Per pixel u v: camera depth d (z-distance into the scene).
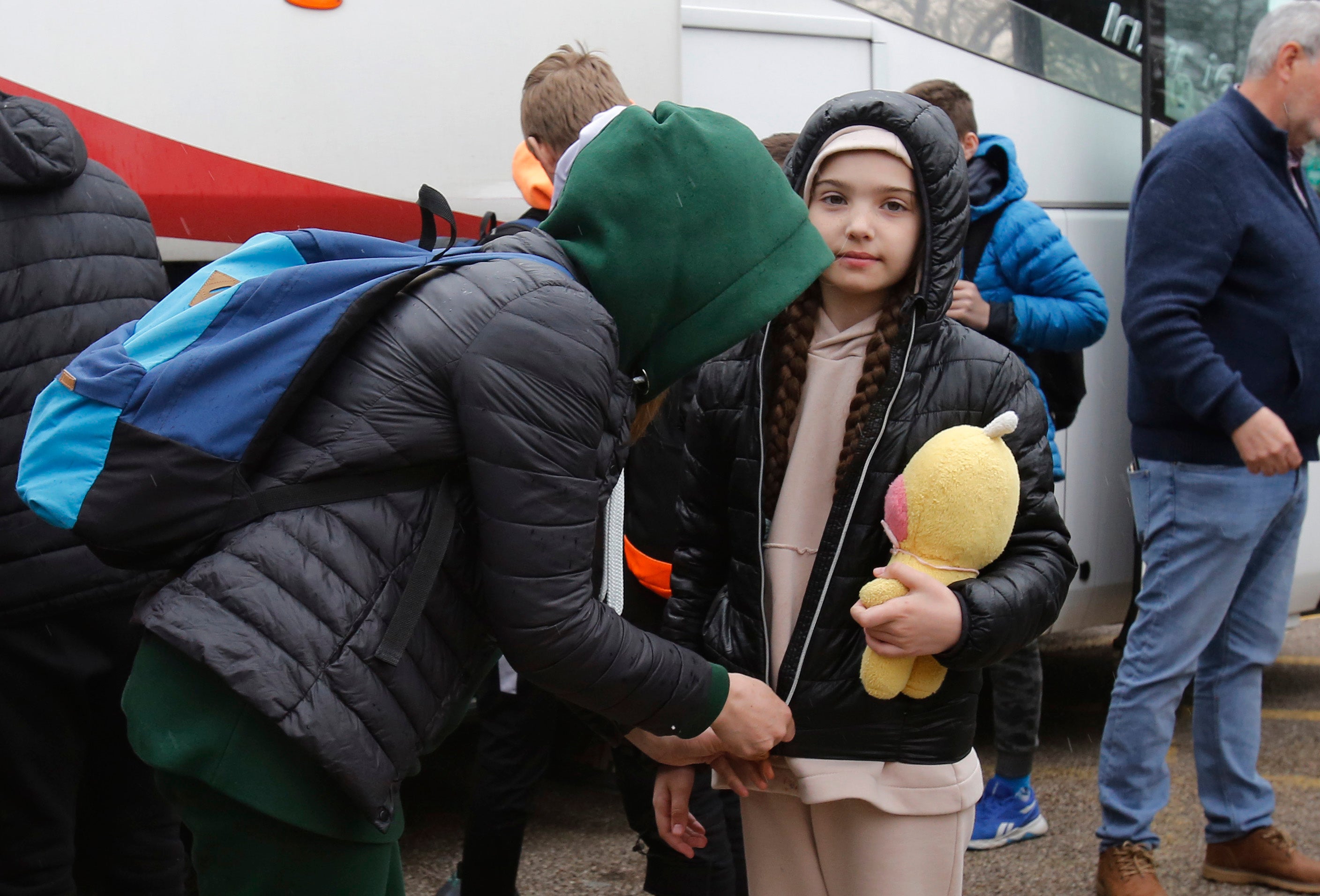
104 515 1.37
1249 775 3.20
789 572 1.87
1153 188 2.99
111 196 2.24
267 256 1.56
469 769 4.18
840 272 1.80
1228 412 2.90
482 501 1.39
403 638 1.38
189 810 1.45
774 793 1.94
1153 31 4.22
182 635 1.33
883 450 1.77
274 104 3.03
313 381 1.38
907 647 1.65
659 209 1.48
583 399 1.40
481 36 3.21
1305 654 5.77
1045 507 1.80
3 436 2.03
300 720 1.32
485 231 1.69
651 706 1.51
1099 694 5.05
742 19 3.69
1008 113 4.09
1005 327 3.43
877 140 1.76
